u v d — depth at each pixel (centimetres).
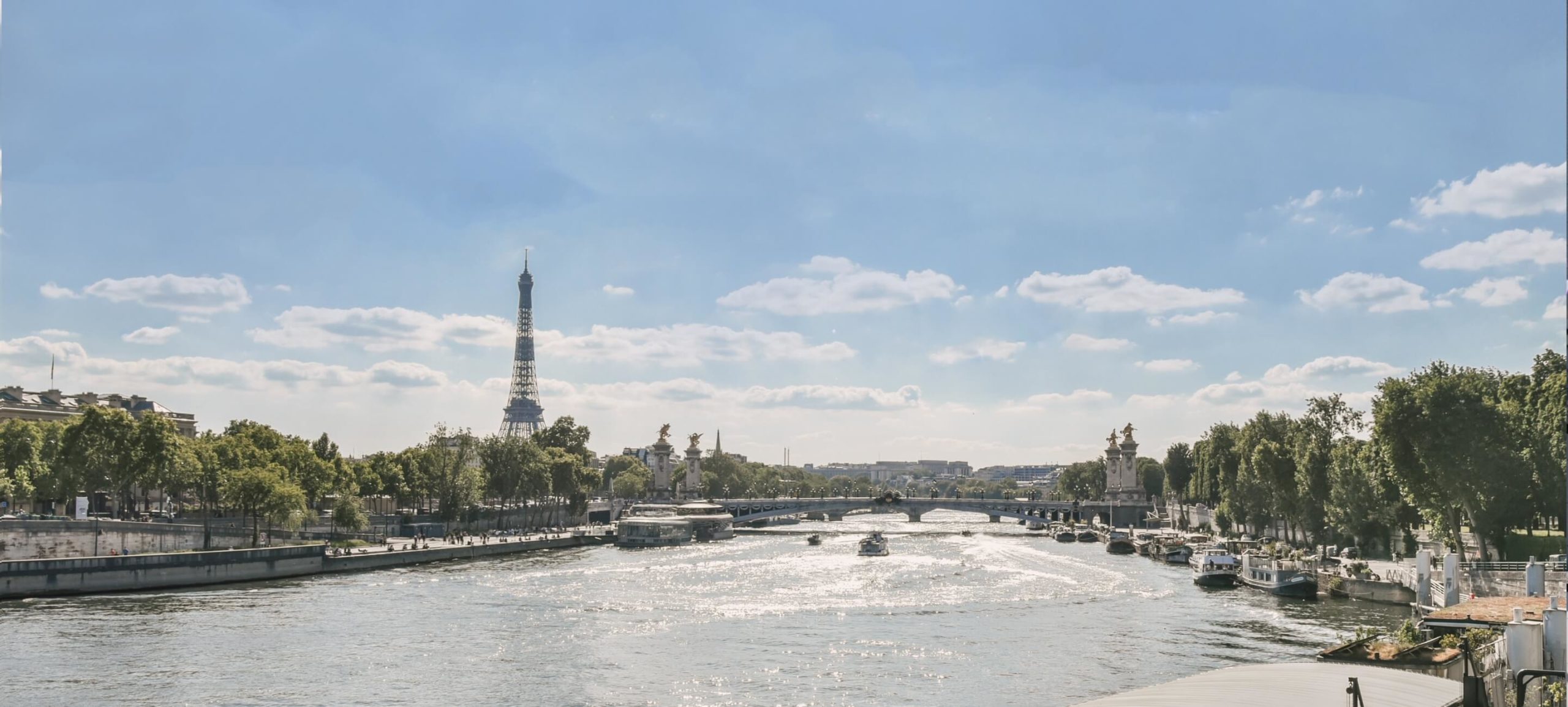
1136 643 10662
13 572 13400
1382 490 14925
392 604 13500
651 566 19550
